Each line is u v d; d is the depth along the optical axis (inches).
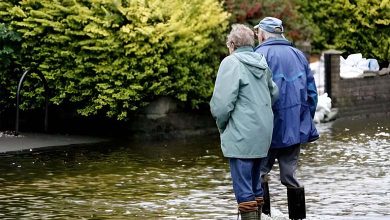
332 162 585.3
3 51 682.2
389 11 1027.3
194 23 723.4
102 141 681.0
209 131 750.5
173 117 717.9
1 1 705.0
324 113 869.8
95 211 417.1
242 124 357.1
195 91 720.3
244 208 359.9
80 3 703.7
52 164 559.8
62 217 402.3
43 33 695.7
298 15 905.5
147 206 429.1
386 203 436.8
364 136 743.7
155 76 693.9
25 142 652.1
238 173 359.9
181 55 705.6
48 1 699.4
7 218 398.9
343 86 911.0
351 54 1034.7
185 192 467.8
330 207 425.4
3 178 504.7
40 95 701.9
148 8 695.7
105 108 710.5
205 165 566.9
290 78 385.7
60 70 695.7
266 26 394.0
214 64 744.3
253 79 361.1
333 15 1044.5
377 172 541.0
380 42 1038.4
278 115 382.6
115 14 689.0
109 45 681.0
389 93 975.0
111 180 504.7
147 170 543.2
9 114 729.0
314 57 1021.8
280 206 432.5
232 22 791.7
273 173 541.0
